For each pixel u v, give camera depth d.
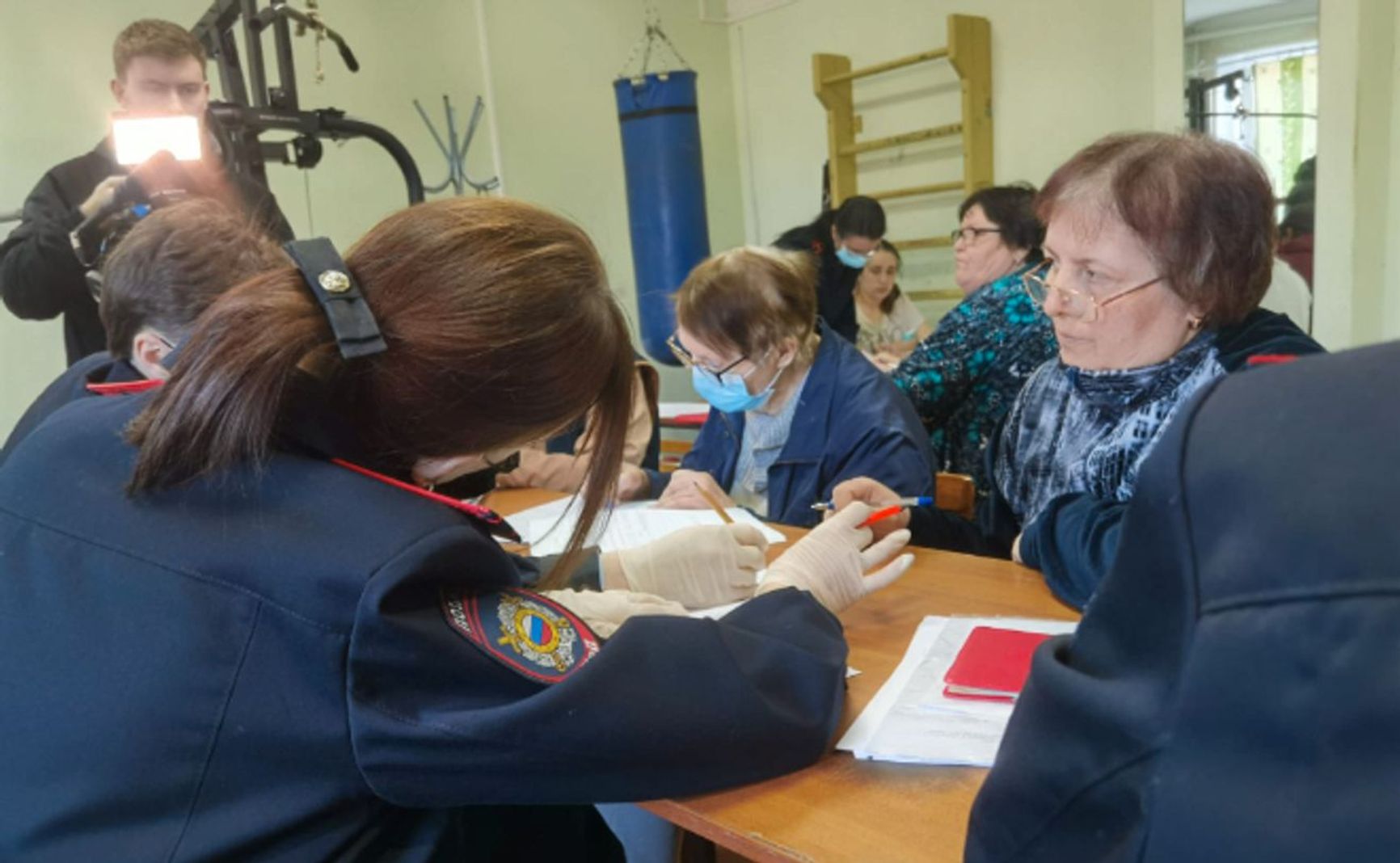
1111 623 0.38
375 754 0.54
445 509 0.59
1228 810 0.30
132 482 0.58
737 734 0.64
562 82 4.44
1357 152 2.97
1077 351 1.10
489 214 0.60
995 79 4.00
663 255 4.02
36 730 0.55
